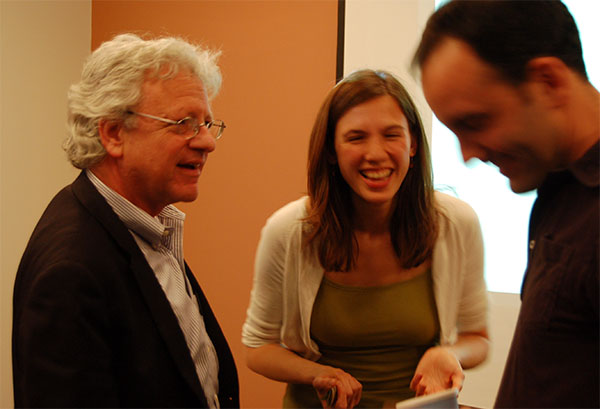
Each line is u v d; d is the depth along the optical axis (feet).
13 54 8.77
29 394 2.65
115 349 3.07
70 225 3.14
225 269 8.99
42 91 9.29
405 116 3.83
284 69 8.41
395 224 4.08
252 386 8.70
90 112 3.39
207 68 3.87
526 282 2.36
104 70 3.39
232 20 8.77
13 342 3.14
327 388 3.92
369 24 7.45
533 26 1.91
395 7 7.29
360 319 4.12
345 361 4.28
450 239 4.20
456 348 4.27
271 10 8.46
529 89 1.94
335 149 3.88
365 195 3.75
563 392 2.03
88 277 2.91
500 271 6.77
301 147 8.36
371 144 3.66
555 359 2.06
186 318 3.69
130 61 3.37
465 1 1.97
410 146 3.96
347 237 4.04
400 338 4.15
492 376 6.69
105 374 2.86
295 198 8.44
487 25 1.90
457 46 1.95
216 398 3.87
